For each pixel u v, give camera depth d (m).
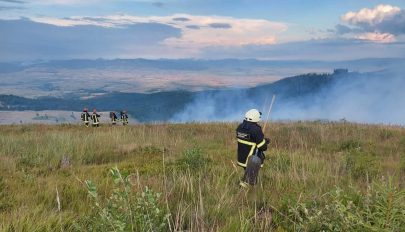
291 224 5.58
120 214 4.30
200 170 9.59
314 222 5.01
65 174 10.26
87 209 6.30
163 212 5.63
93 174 9.81
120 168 10.50
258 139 8.38
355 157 11.52
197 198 6.77
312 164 10.66
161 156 13.53
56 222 5.27
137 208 4.47
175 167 10.21
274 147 16.39
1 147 15.09
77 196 7.16
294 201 6.18
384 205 4.31
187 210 5.96
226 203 6.39
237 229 5.06
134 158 13.46
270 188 7.97
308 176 8.78
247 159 8.45
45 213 5.72
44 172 10.63
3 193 7.35
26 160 12.15
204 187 7.64
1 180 8.61
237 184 8.26
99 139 17.25
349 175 8.98
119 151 15.18
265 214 5.75
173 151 14.81
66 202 6.77
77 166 11.71
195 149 10.76
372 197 5.24
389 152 15.21
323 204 6.09
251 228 5.14
